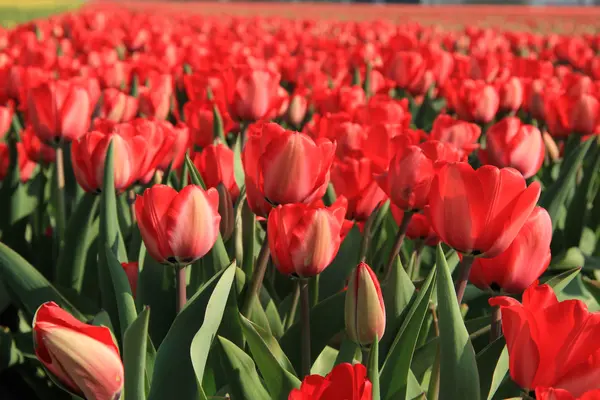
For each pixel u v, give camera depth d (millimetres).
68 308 1295
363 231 1351
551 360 979
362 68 3227
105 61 2885
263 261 1212
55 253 1526
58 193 1536
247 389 1111
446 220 1086
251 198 1186
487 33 4555
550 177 1986
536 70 2934
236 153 1492
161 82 2197
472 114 2102
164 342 1111
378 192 1305
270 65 2752
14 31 3771
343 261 1375
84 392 977
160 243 1114
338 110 2072
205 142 1727
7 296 1451
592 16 14477
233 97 1646
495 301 1014
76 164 1306
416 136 1496
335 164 1310
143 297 1284
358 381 938
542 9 19641
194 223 1104
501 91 2230
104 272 1279
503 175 1060
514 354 996
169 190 1102
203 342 1105
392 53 2873
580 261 1606
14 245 1527
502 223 1073
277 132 1157
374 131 1370
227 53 3014
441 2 31438
